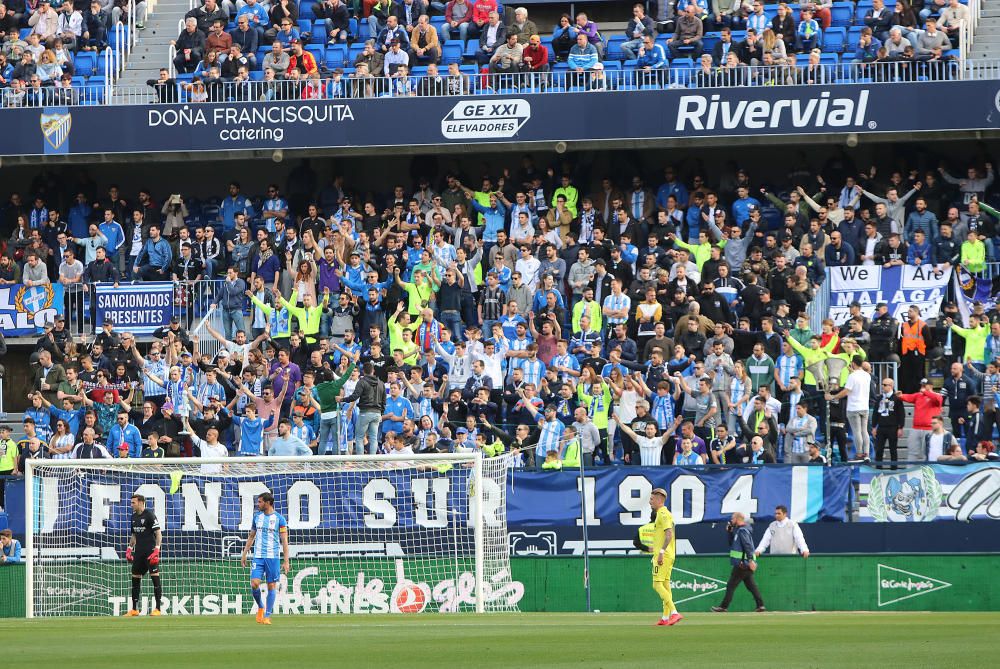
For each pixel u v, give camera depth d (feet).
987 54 210.18
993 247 188.44
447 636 98.22
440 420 168.25
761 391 157.89
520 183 210.38
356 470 156.04
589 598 147.02
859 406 160.04
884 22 204.54
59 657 80.69
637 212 199.82
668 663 73.51
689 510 152.56
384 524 155.53
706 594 145.89
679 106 199.00
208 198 229.86
